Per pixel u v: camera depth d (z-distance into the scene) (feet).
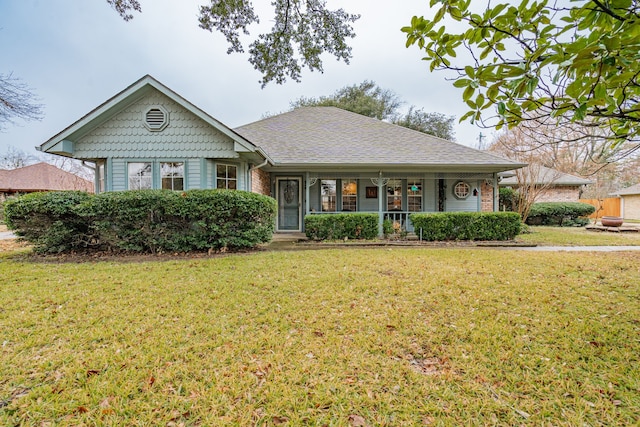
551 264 19.84
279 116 46.47
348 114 47.93
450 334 10.05
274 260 20.74
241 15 18.51
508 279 16.20
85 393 7.09
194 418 6.42
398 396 7.14
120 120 27.40
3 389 7.22
